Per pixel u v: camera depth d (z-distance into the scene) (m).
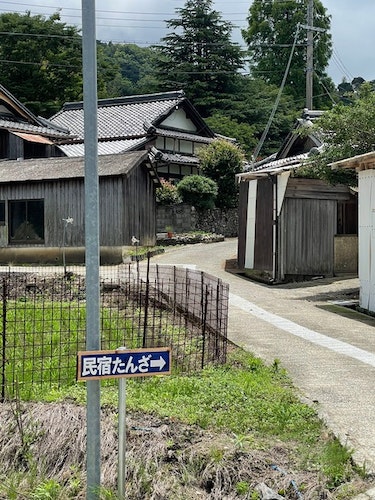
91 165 3.47
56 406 5.04
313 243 15.97
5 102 26.48
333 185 14.67
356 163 11.32
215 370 6.47
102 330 8.06
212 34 42.34
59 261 18.09
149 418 4.94
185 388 5.75
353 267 16.39
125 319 8.34
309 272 15.93
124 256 17.44
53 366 6.32
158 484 4.05
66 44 36.53
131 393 5.56
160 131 28.55
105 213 17.56
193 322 8.74
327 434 4.82
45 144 25.94
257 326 9.34
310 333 8.92
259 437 4.74
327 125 13.73
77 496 3.98
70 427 4.65
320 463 4.28
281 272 15.52
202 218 27.11
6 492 4.01
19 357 6.68
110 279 12.90
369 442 4.68
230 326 9.24
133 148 26.64
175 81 41.38
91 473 3.62
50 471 4.36
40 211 18.34
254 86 42.56
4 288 6.01
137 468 4.14
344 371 6.76
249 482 4.09
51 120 31.98
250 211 16.97
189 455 4.33
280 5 46.16
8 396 5.43
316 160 14.25
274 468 4.22
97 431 3.61
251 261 16.81
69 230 17.94
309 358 7.34
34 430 4.67
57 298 11.80
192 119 32.06
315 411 5.30
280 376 6.46
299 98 44.69
